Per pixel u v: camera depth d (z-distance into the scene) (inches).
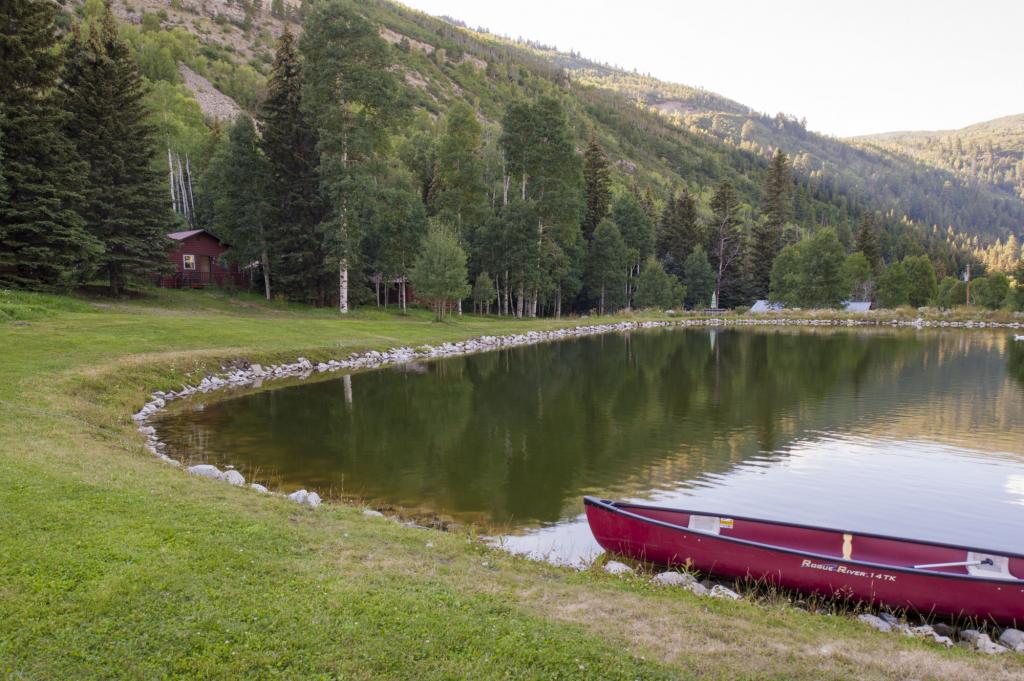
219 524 351.6
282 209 2009.1
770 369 1477.6
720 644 268.7
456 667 230.4
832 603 362.9
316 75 1876.2
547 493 576.4
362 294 2180.1
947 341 2265.0
